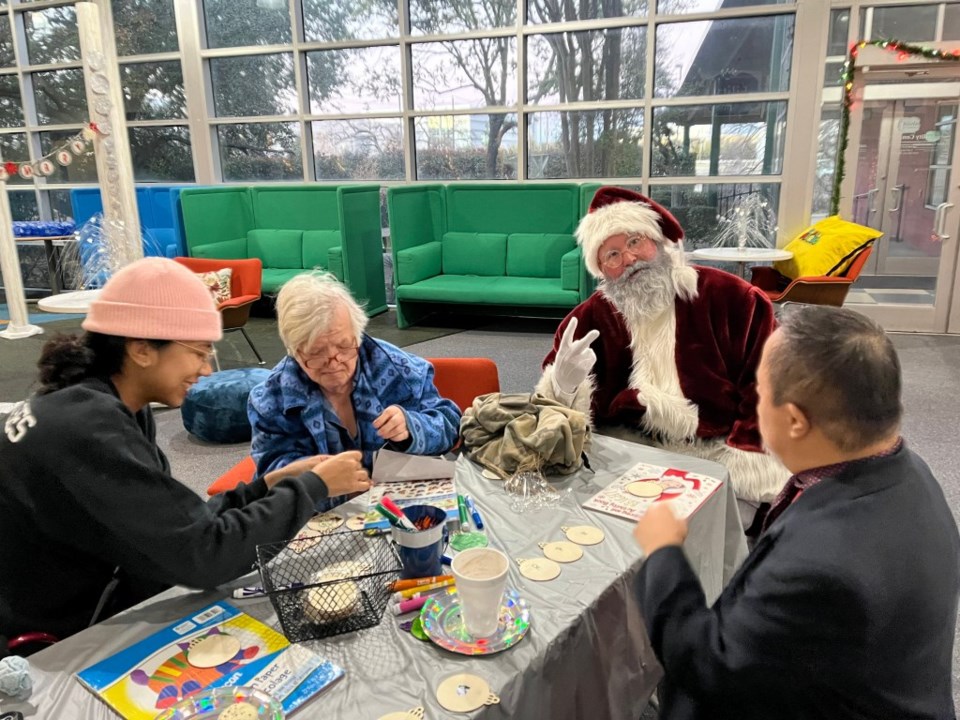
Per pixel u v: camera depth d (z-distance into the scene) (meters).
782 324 0.84
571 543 1.21
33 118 7.27
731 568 1.59
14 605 1.10
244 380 3.47
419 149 6.33
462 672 0.90
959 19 4.68
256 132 6.70
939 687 0.79
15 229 6.40
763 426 0.85
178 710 0.83
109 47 4.17
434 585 1.09
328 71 6.36
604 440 1.74
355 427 1.67
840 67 4.95
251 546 1.06
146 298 1.07
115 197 4.30
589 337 1.81
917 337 5.05
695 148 5.51
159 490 1.01
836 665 0.72
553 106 5.78
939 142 5.00
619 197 2.25
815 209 5.30
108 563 1.17
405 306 5.60
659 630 0.85
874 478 0.77
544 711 0.96
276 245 6.37
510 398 1.66
